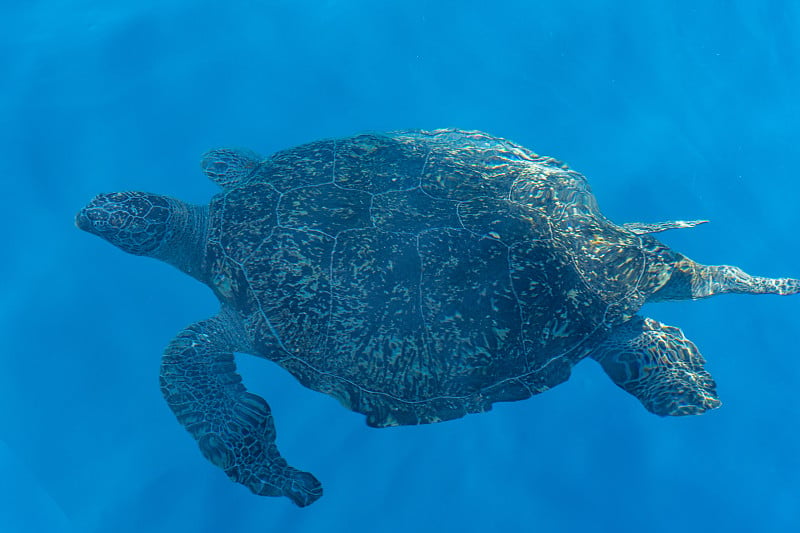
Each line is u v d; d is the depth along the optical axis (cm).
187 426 219
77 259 259
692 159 279
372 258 216
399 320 213
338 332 214
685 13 295
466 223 219
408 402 214
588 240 226
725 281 233
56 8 288
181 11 288
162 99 277
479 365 214
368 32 291
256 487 217
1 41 280
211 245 227
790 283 233
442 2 294
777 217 274
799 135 284
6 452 239
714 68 290
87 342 252
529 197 228
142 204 237
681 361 229
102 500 235
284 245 220
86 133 271
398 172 229
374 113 282
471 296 214
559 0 295
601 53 290
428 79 286
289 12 292
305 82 284
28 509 234
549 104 284
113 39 283
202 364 228
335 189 226
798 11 293
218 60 284
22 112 272
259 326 218
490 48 290
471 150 241
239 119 278
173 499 237
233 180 250
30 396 245
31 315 252
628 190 274
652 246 229
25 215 261
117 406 246
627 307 223
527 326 216
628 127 282
